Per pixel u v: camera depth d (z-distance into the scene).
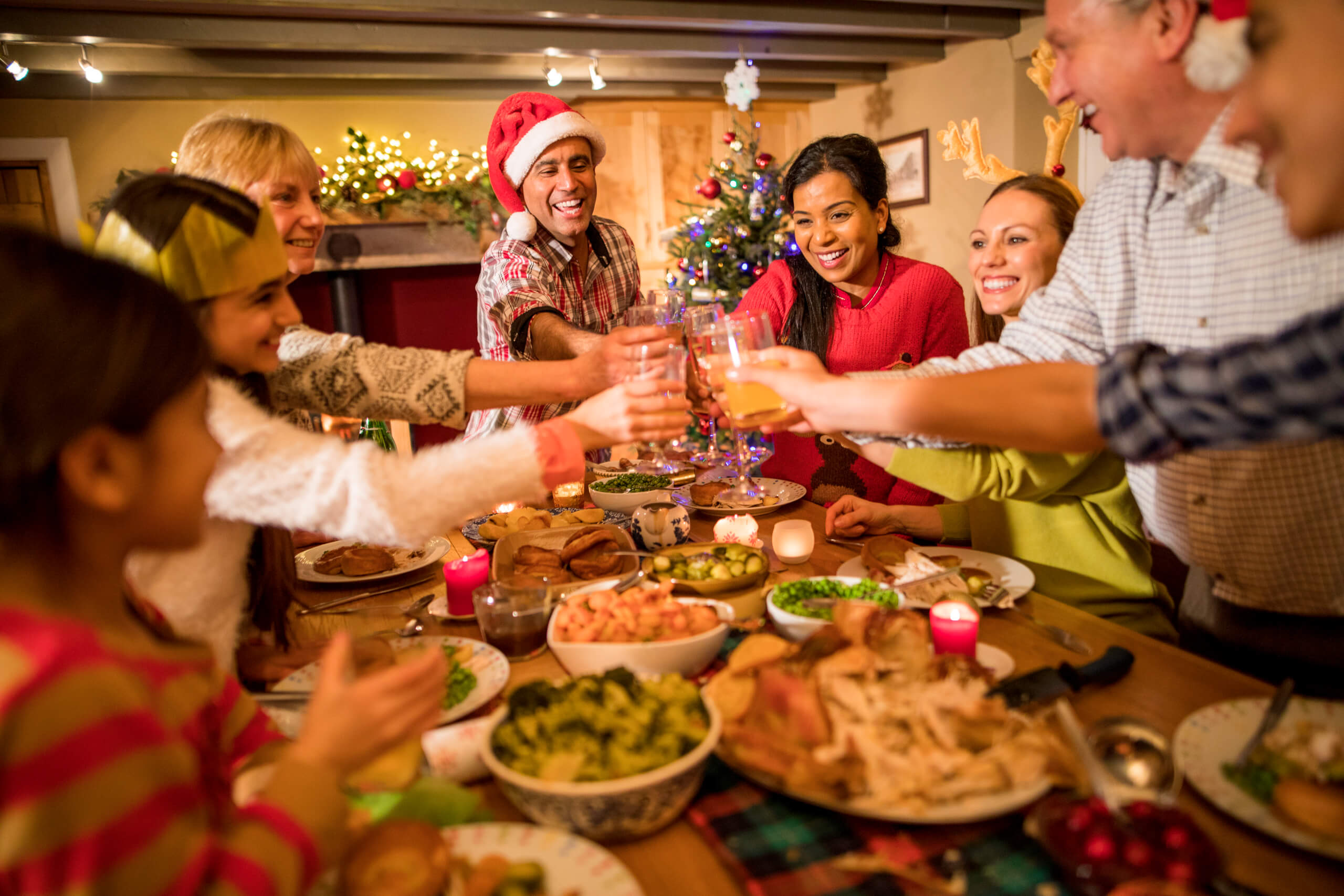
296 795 0.55
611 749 0.75
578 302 2.52
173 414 0.55
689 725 0.80
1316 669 1.14
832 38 5.20
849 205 2.19
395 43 4.43
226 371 1.01
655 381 1.08
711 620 1.03
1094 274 1.27
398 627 1.21
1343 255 0.98
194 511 0.58
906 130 5.89
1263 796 0.74
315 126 5.59
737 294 4.75
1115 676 0.98
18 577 0.52
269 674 1.08
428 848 0.64
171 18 4.07
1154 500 1.26
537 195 2.38
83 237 1.05
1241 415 0.68
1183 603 1.32
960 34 4.86
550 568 1.36
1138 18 0.94
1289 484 1.08
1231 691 0.95
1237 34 0.87
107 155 5.23
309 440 0.92
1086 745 0.75
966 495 1.35
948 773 0.74
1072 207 1.63
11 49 4.45
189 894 0.47
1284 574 1.13
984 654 1.04
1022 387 0.93
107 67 4.59
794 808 0.78
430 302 6.20
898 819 0.73
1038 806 0.73
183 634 0.95
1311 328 0.62
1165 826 0.67
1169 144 1.06
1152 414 0.74
